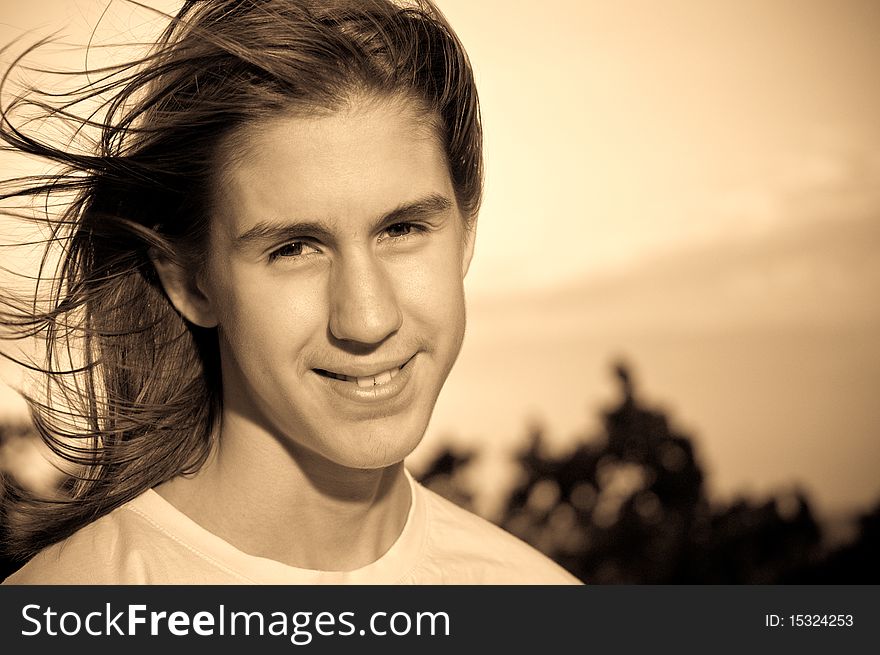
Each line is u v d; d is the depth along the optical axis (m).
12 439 2.98
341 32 1.37
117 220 1.53
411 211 1.37
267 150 1.33
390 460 1.42
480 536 1.92
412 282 1.39
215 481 1.59
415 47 1.44
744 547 4.15
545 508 4.20
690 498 4.20
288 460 1.54
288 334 1.36
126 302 1.67
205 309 1.55
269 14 1.40
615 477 4.21
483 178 1.71
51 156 1.58
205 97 1.42
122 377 1.69
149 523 1.57
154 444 1.65
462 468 4.42
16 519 1.75
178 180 1.47
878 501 4.93
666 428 4.27
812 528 4.25
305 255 1.36
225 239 1.40
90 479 1.72
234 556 1.56
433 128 1.42
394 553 1.74
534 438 4.34
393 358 1.38
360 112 1.34
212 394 1.66
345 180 1.32
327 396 1.40
